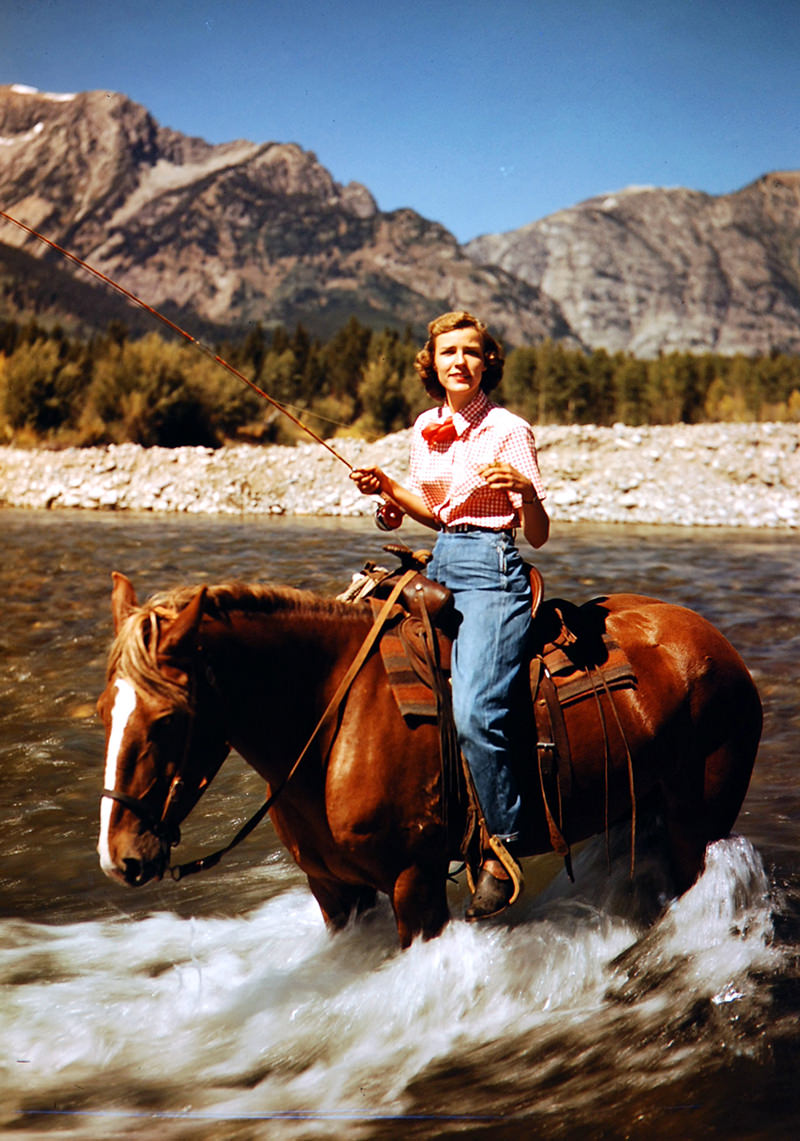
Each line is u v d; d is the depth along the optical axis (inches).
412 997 135.3
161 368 1411.2
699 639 148.0
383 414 1601.9
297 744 129.2
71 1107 125.2
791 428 997.2
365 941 149.0
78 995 153.4
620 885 159.8
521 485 126.4
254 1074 131.6
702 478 896.9
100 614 406.3
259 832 220.1
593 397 1803.6
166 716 113.3
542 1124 112.5
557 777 135.0
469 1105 118.3
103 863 112.0
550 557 574.2
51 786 239.8
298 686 128.0
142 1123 120.3
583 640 141.2
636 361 1844.2
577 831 141.9
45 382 1387.8
